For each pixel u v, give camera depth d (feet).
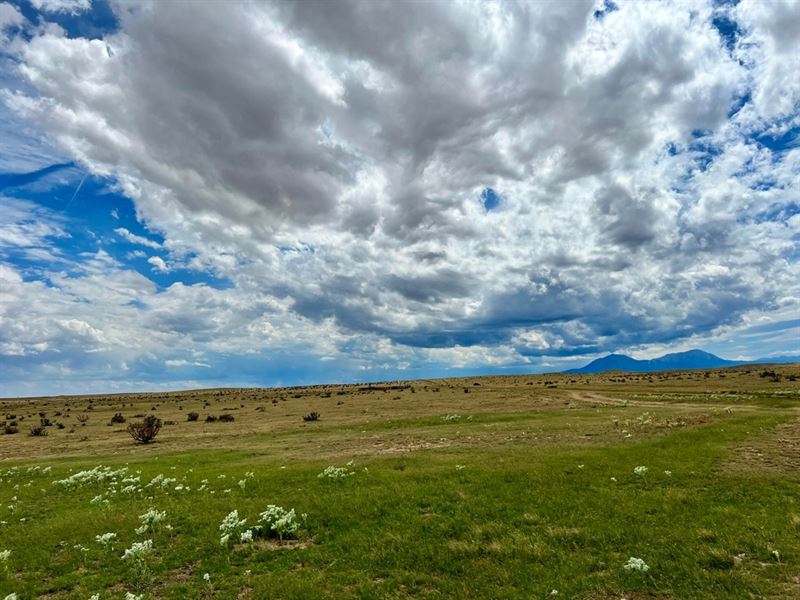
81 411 408.46
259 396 569.23
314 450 125.39
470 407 254.27
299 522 57.41
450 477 74.08
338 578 42.55
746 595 35.14
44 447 179.93
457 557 45.29
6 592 43.88
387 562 45.44
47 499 80.33
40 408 484.33
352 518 57.72
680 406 204.74
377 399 380.99
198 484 83.41
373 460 96.63
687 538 45.68
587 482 67.15
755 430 109.91
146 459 126.31
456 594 38.63
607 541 46.68
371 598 38.63
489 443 115.55
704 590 36.37
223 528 53.88
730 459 78.33
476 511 57.26
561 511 55.67
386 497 64.75
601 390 351.87
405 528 53.36
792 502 54.29
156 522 59.77
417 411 246.27
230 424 241.76
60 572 47.83
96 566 48.93
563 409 207.10
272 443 149.69
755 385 335.88
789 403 192.65
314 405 353.51
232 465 103.71
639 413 172.96
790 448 85.87
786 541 43.52
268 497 69.56
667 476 68.39
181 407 418.31
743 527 47.44
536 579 40.16
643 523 50.70
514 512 56.13
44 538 57.41
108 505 71.20
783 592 35.14
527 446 106.32
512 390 403.75
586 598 36.58
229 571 45.24
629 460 79.61
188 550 51.01
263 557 48.11
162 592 41.75
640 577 38.83
